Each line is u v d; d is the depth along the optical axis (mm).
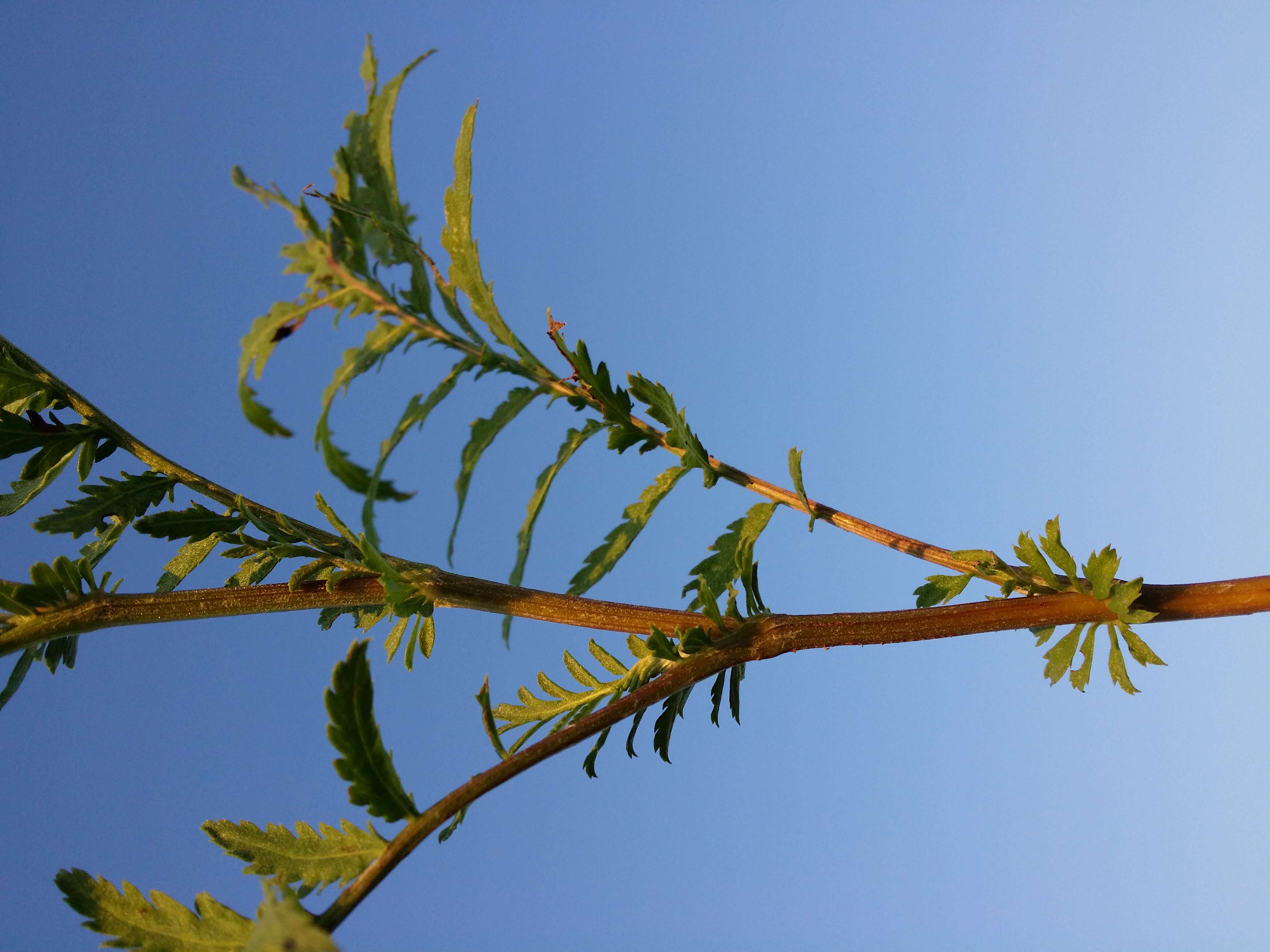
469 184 138
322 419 115
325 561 151
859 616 147
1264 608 147
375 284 120
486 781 124
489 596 151
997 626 147
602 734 149
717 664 144
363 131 123
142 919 118
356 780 119
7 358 150
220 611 145
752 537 165
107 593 143
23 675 142
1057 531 149
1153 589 151
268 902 112
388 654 157
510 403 140
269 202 113
